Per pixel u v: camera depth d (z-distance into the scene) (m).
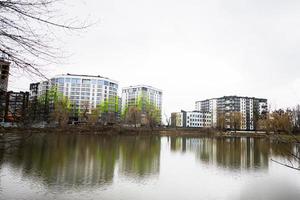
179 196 17.44
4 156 29.69
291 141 5.67
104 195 16.84
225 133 105.12
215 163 31.52
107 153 36.69
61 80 138.88
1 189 17.00
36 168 23.75
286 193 18.53
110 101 139.50
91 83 141.38
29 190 17.06
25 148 37.91
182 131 105.81
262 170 27.11
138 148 45.94
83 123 92.06
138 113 108.19
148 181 21.12
